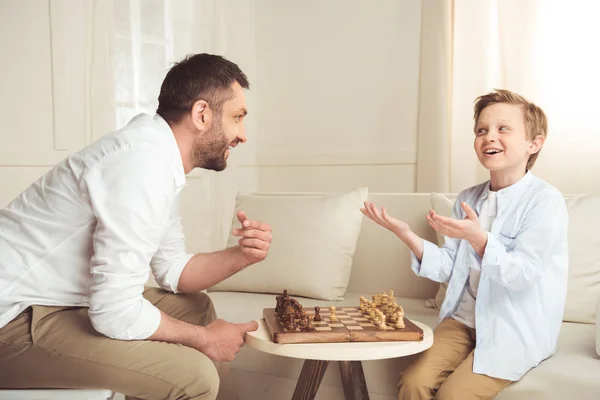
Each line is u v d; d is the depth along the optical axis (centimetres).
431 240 224
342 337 140
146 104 311
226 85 151
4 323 133
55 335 132
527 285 150
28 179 271
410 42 325
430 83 314
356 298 227
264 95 382
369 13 339
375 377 179
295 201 240
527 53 283
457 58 306
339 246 228
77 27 282
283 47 372
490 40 297
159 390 133
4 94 262
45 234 137
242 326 151
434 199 223
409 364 172
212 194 355
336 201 234
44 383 135
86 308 142
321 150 362
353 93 348
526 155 172
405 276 230
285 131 376
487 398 147
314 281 223
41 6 272
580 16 270
